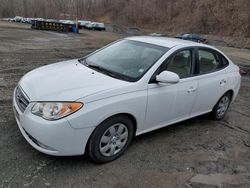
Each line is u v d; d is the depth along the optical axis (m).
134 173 3.43
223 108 5.36
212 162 3.88
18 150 3.61
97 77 3.72
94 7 99.50
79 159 3.56
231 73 5.24
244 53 26.88
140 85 3.66
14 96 3.79
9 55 10.84
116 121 3.48
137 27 74.50
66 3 103.94
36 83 3.57
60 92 3.26
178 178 3.43
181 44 4.38
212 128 4.98
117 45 4.72
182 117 4.50
